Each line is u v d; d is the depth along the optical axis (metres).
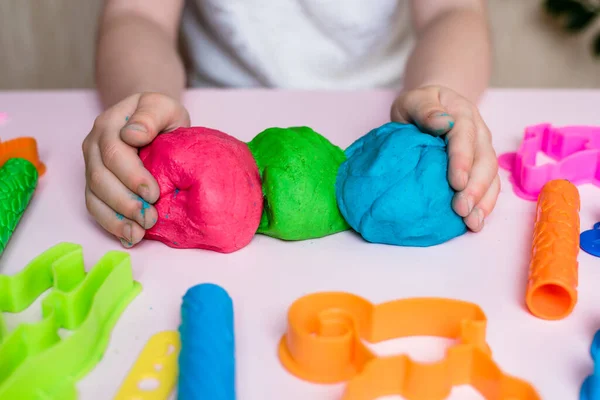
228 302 0.41
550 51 1.65
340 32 0.92
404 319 0.42
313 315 0.42
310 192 0.51
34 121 0.74
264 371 0.40
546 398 0.38
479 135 0.56
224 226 0.49
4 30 1.37
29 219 0.56
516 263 0.50
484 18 0.82
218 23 0.92
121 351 0.41
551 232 0.47
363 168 0.52
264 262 0.50
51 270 0.46
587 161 0.61
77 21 1.38
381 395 0.39
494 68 1.68
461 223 0.52
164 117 0.55
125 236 0.51
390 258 0.51
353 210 0.51
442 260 0.50
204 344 0.37
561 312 0.44
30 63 1.41
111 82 0.71
